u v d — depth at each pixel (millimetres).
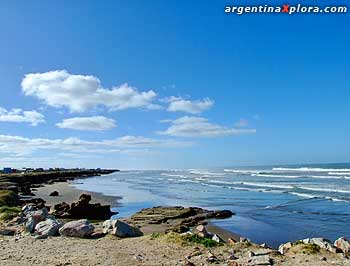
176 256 13039
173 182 95562
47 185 91250
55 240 16281
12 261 12414
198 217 31812
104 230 17812
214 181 90500
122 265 11859
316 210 35438
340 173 98062
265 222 29750
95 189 75125
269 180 83938
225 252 13570
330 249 13703
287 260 12398
